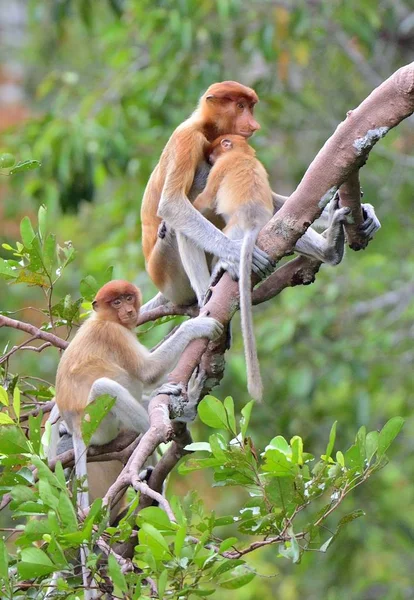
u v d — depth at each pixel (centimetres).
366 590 1744
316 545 613
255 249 751
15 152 1537
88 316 941
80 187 1504
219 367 757
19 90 2342
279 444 631
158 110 1584
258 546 590
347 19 1630
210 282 830
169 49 1580
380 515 1525
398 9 1864
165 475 766
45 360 1677
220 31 1593
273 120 1695
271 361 1491
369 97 689
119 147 1491
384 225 1714
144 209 990
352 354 1467
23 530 583
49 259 816
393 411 1584
